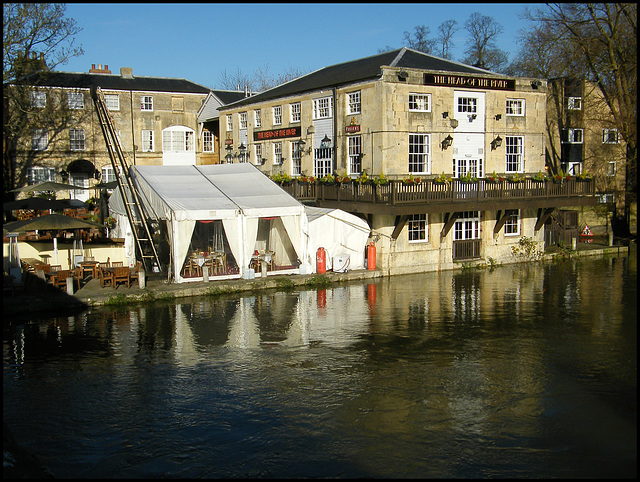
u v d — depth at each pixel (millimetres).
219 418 11383
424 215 27094
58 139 39281
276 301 20953
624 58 34125
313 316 18766
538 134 29875
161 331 16984
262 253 24875
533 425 10961
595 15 33625
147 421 11234
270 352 15164
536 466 9531
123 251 24625
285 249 25734
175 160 43000
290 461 9836
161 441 10484
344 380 13227
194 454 10047
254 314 18984
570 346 15523
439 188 24766
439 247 27406
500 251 29422
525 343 15805
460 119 27344
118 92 41000
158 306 20062
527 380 13125
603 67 34375
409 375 13492
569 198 28484
